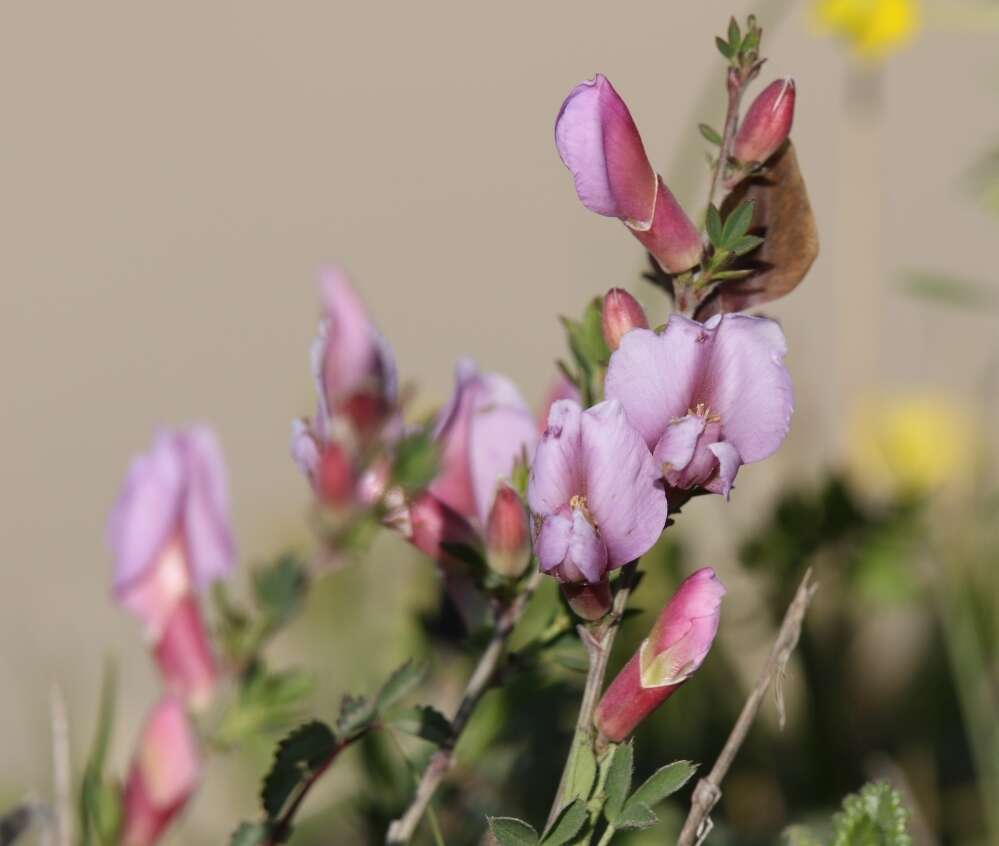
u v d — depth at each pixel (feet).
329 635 2.16
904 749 2.18
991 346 3.32
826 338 3.75
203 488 1.72
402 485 1.70
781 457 2.38
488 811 1.96
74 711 2.14
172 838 2.02
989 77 2.95
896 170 5.02
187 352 5.18
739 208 1.61
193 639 1.72
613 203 1.61
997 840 2.06
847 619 2.15
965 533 2.22
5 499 4.31
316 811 2.05
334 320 1.72
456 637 1.87
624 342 1.58
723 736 2.14
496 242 5.51
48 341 5.34
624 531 1.57
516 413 1.75
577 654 1.71
